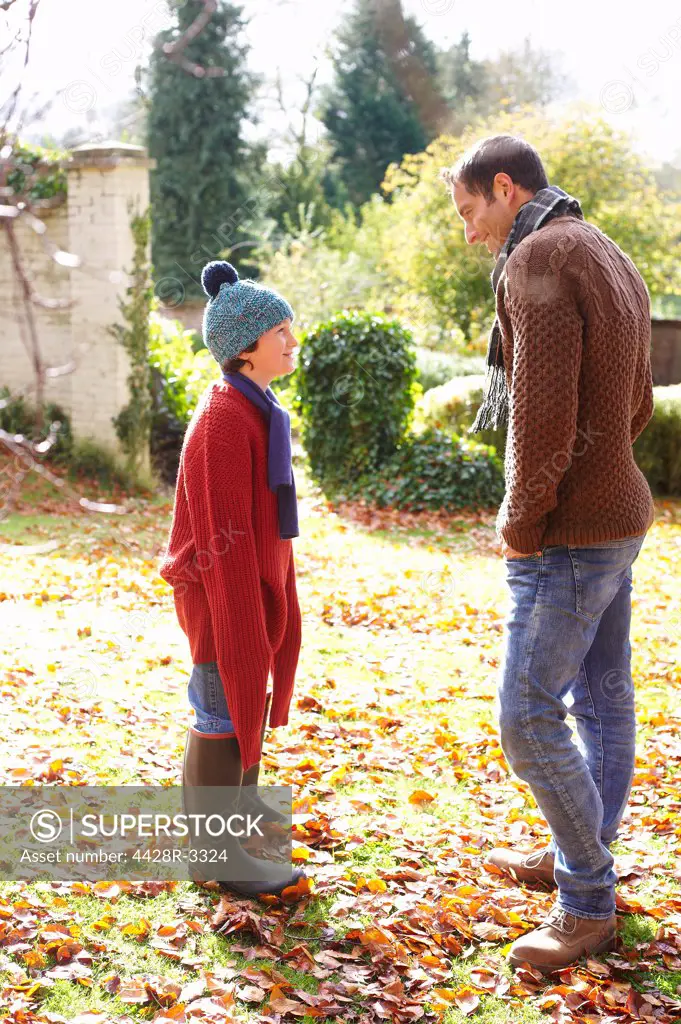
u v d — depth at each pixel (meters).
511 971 2.32
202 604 2.48
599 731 2.55
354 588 6.43
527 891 2.67
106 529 8.21
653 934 2.47
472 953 2.39
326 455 10.19
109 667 4.58
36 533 7.94
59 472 10.10
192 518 2.42
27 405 10.22
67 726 3.77
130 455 10.09
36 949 2.28
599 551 2.21
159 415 10.72
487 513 9.42
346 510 9.47
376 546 8.04
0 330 10.48
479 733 3.92
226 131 19.70
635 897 2.64
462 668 4.84
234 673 2.41
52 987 2.15
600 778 2.55
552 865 2.69
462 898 2.60
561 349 2.04
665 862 2.83
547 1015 2.15
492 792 3.34
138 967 2.25
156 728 3.80
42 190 9.72
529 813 3.18
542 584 2.24
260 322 2.44
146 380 10.30
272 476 2.45
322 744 3.73
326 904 2.57
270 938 2.37
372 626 5.55
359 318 9.95
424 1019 2.13
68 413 10.39
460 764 3.59
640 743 3.79
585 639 2.27
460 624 5.64
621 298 2.12
